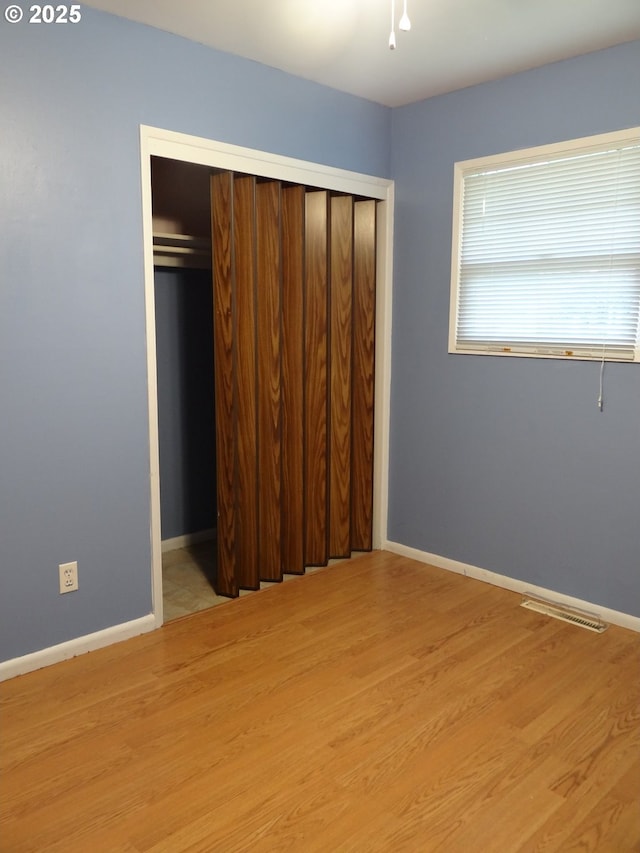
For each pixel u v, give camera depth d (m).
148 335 2.65
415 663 2.53
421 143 3.36
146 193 2.56
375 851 1.64
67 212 2.36
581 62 2.74
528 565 3.16
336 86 3.13
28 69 2.21
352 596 3.15
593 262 2.80
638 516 2.77
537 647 2.66
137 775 1.91
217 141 2.75
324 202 3.21
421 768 1.94
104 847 1.65
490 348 3.17
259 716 2.19
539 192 2.95
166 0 2.28
